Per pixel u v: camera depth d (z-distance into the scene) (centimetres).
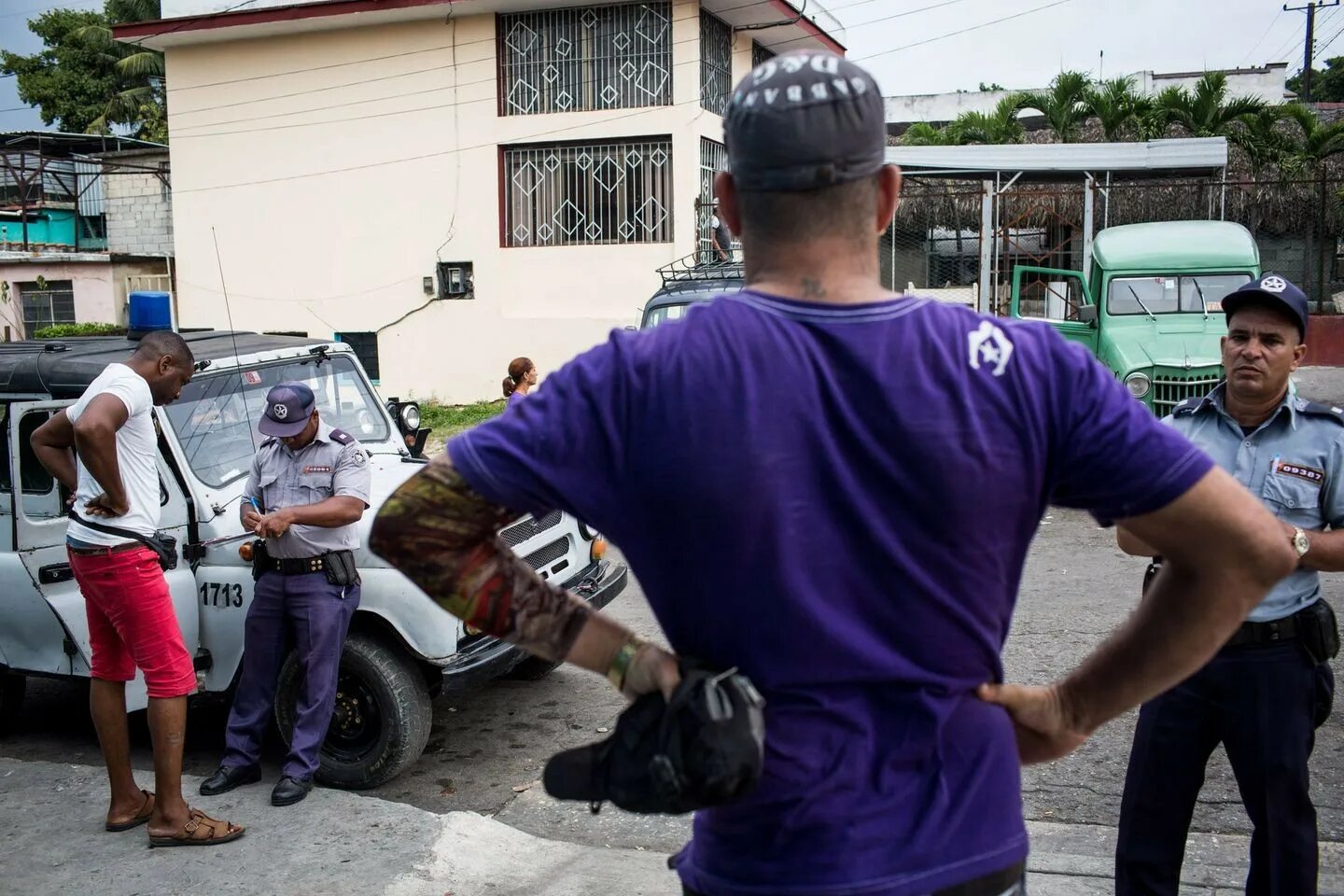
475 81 1731
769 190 136
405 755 467
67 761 545
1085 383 134
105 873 392
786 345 133
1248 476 300
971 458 130
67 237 2505
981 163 1706
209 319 1933
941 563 133
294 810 442
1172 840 301
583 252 1716
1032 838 403
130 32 1823
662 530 134
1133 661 142
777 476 129
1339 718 493
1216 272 1102
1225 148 1644
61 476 400
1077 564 812
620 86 1669
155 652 404
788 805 135
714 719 128
